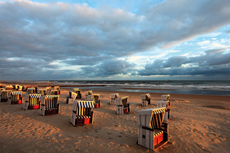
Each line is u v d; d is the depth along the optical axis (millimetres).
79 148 4465
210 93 26625
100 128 6602
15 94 12766
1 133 5531
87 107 6875
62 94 22266
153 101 16953
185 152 4406
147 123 4531
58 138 5215
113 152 4258
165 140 5039
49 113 8797
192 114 10305
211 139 5578
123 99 10672
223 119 8914
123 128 6730
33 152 4121
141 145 4758
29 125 6656
